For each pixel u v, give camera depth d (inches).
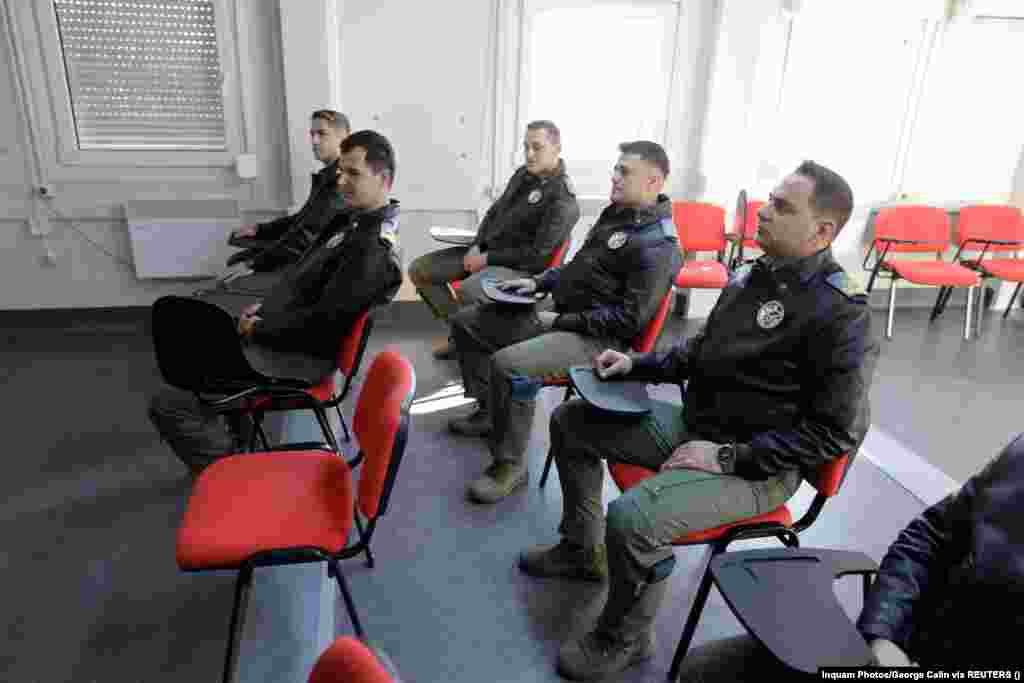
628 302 85.7
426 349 142.7
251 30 141.9
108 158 144.4
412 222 160.6
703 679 45.0
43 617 67.9
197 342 71.0
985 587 37.8
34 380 123.2
